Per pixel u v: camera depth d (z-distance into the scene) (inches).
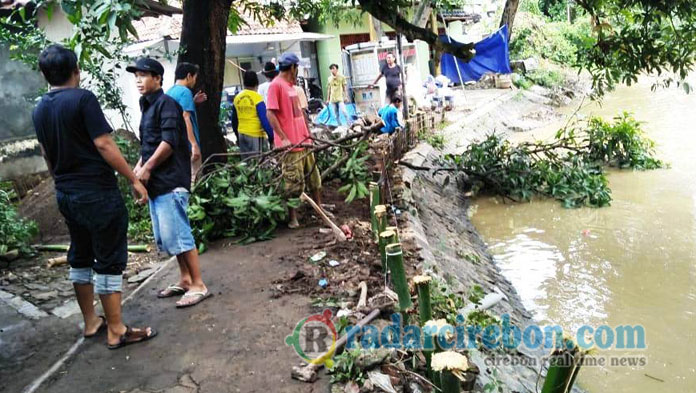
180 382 140.3
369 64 653.3
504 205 420.8
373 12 257.9
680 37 291.4
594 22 313.6
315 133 395.9
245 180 261.1
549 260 306.0
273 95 244.4
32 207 288.4
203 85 286.8
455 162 467.2
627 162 496.7
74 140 144.5
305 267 207.0
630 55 307.9
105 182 149.6
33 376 149.6
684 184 435.5
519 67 983.6
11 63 325.7
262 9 406.3
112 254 153.5
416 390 130.1
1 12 331.3
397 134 416.8
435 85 701.9
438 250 258.5
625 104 868.6
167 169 174.9
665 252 305.4
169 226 177.6
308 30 807.1
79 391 139.6
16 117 329.4
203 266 218.7
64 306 195.9
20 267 236.4
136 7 194.4
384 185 290.7
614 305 246.5
